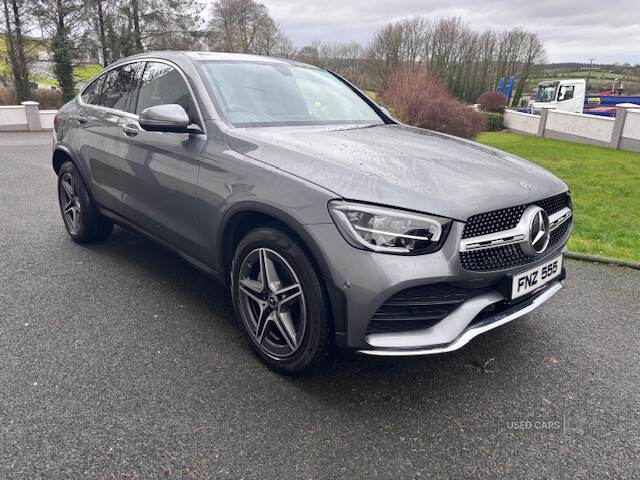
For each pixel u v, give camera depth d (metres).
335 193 2.16
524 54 43.22
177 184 2.97
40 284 3.58
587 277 4.15
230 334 2.96
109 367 2.59
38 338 2.85
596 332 3.17
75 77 27.62
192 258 3.07
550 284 2.75
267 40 40.56
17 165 9.16
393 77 17.06
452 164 2.57
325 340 2.28
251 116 3.00
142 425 2.16
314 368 2.40
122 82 3.85
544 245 2.45
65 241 4.55
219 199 2.66
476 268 2.21
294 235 2.34
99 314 3.16
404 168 2.40
